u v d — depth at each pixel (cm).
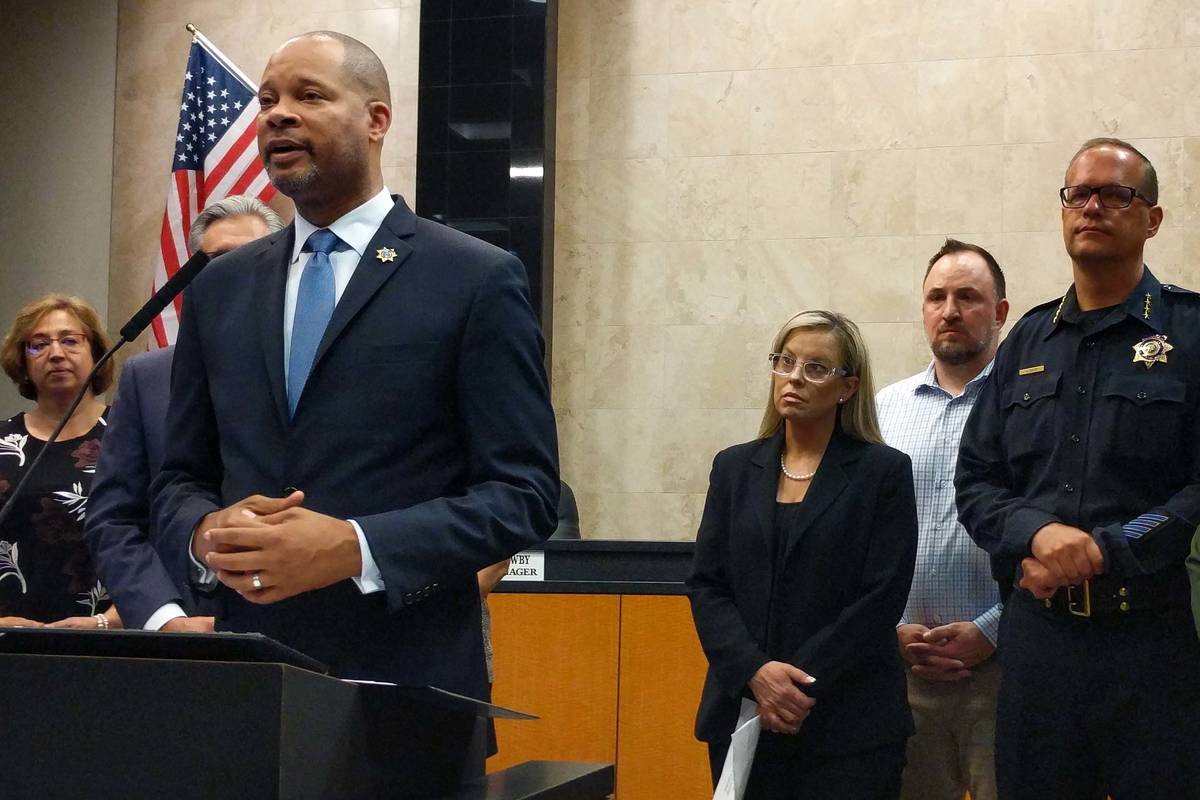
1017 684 264
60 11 696
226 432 177
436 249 181
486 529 163
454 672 168
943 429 332
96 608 315
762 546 282
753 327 622
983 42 612
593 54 648
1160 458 259
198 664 107
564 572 379
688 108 638
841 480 282
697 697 360
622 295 635
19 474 321
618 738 363
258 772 105
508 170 620
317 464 169
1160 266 582
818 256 619
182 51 685
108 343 342
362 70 184
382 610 166
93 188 685
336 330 173
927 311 345
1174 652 252
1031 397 276
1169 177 586
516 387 176
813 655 267
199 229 286
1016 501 270
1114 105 596
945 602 319
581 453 631
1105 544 250
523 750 367
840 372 290
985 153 607
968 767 310
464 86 627
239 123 615
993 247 601
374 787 124
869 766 268
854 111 622
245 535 145
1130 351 267
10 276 687
